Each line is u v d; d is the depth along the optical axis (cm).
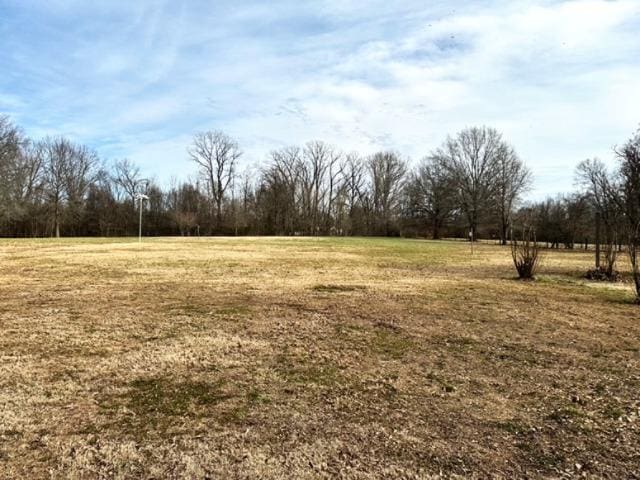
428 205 5478
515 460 256
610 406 335
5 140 3903
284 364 422
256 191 6053
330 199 6372
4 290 838
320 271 1263
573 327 595
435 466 247
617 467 250
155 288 876
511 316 661
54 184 4850
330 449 264
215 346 475
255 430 288
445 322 611
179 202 5769
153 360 427
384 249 2531
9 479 228
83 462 246
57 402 328
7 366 403
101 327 549
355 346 486
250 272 1197
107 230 5447
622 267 1530
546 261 1958
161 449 262
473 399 346
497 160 4709
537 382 386
